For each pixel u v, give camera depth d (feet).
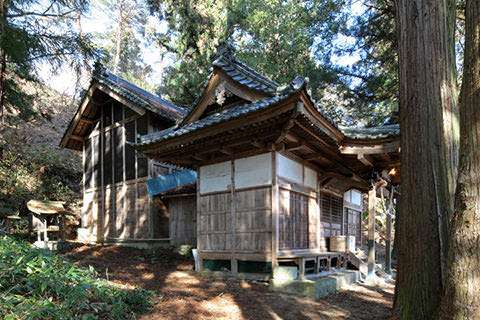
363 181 30.76
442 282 11.48
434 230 11.90
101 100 45.91
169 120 38.42
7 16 29.58
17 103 42.65
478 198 9.14
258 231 24.03
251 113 20.49
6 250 15.76
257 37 61.77
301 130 21.89
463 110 9.82
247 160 25.49
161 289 20.89
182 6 51.26
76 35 29.99
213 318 15.97
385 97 46.98
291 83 18.60
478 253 8.93
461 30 40.16
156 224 38.34
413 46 13.07
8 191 46.83
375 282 27.14
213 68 26.73
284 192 24.72
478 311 8.66
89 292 15.97
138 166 40.34
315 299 20.11
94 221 45.62
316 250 28.71
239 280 24.40
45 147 61.11
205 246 27.50
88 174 48.32
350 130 27.55
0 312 11.46
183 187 38.17
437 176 12.12
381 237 67.00
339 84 48.57
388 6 39.65
